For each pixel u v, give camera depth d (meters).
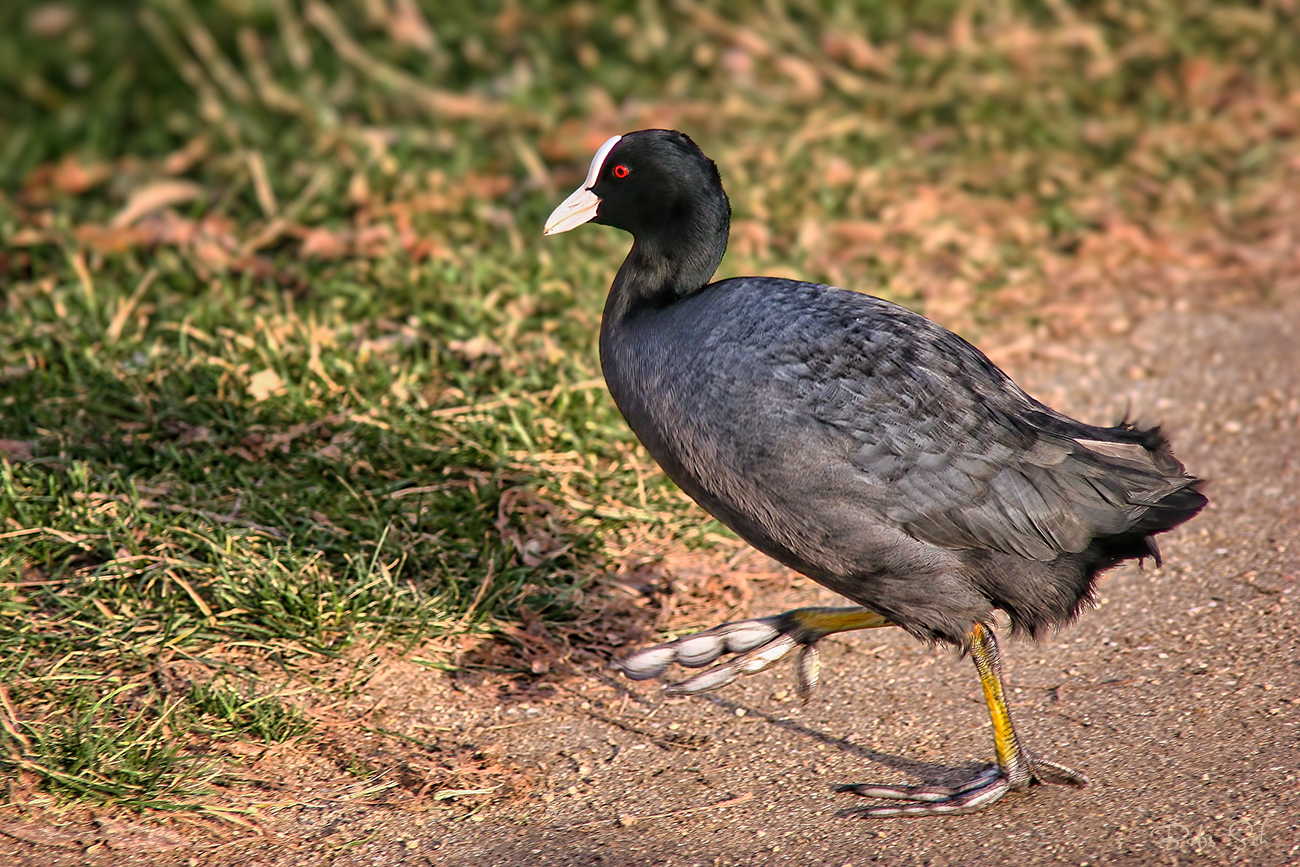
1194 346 11.76
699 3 18.81
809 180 14.59
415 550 8.87
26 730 7.09
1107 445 6.62
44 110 17.66
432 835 6.69
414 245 12.92
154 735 7.15
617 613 8.73
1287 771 6.56
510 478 9.62
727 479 6.74
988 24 18.38
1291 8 17.95
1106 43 17.64
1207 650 7.84
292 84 17.38
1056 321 12.30
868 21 18.55
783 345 6.61
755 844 6.51
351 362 10.52
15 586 8.00
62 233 13.03
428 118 16.52
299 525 8.88
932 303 12.50
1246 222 13.97
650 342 7.08
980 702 7.66
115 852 6.45
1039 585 6.64
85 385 10.07
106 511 8.60
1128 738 7.09
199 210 13.52
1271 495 9.52
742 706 7.86
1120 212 14.12
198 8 18.97
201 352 10.63
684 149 7.45
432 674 8.05
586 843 6.58
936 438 6.46
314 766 7.20
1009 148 15.51
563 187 14.50
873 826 6.59
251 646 7.96
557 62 17.97
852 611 7.40
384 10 18.94
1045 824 6.45
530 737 7.56
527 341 11.16
